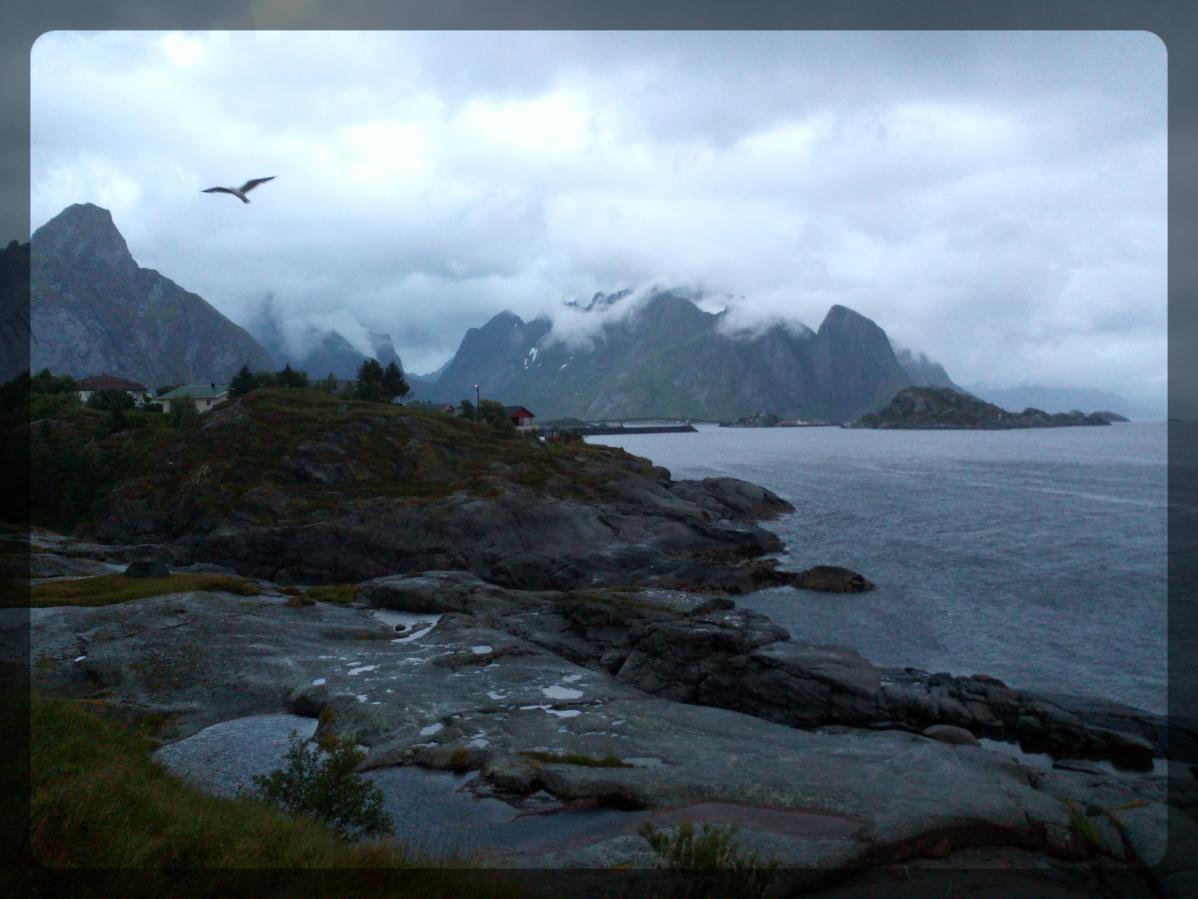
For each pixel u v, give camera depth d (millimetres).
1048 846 16578
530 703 29781
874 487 127250
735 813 18062
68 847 10773
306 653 36812
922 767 21328
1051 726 30453
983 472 149125
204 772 23562
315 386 125188
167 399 123688
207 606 42281
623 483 90000
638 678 37156
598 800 19953
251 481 77688
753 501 100250
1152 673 38062
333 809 16766
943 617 49344
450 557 66312
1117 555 66688
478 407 132750
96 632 37562
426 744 25062
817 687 34219
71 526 75250
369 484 79250
